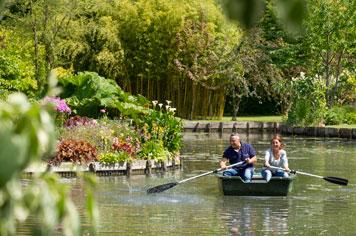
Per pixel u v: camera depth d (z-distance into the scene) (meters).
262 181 14.20
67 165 16.92
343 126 32.53
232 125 33.41
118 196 13.95
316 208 12.66
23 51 28.69
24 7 28.23
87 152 17.36
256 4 1.62
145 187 15.33
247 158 14.59
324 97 33.25
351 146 26.09
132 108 23.14
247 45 35.94
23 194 1.45
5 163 1.35
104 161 17.50
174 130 19.69
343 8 34.53
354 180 16.64
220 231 10.52
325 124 33.47
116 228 10.65
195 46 35.97
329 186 15.62
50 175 1.53
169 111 20.11
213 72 35.53
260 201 13.42
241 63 35.69
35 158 1.43
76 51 33.00
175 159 19.28
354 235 10.32
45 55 29.48
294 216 11.83
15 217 1.42
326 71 35.41
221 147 25.33
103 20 35.12
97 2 32.00
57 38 30.45
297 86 33.25
